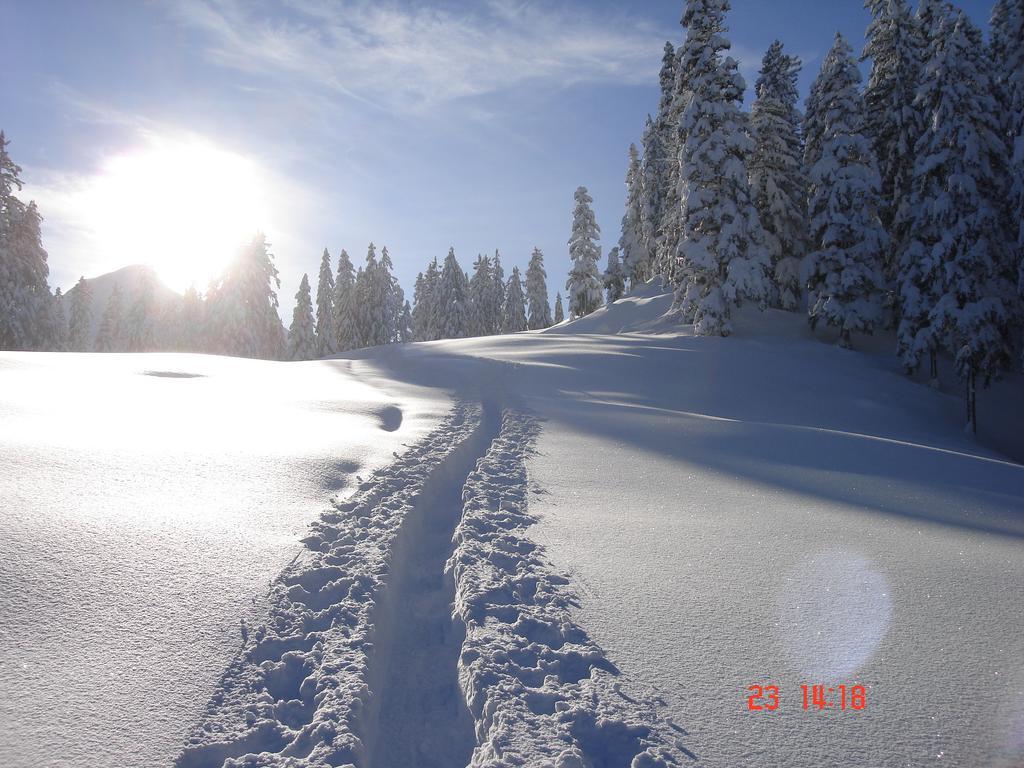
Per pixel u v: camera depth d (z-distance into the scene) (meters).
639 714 3.21
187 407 10.98
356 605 4.42
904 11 29.19
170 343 55.03
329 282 66.44
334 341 60.84
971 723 3.09
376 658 3.98
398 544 5.70
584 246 54.50
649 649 3.86
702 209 28.92
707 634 4.04
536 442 10.52
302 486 6.91
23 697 3.05
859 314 27.06
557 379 20.02
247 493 6.44
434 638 4.62
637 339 29.61
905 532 6.16
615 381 20.70
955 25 24.14
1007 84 26.52
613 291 58.22
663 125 42.25
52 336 36.75
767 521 6.46
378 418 12.18
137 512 5.48
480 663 3.74
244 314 46.25
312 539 5.43
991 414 23.00
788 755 2.87
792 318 32.34
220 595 4.28
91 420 8.95
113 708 3.07
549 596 4.61
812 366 24.31
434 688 4.03
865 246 27.06
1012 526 6.52
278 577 4.64
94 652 3.49
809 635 4.02
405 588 5.33
